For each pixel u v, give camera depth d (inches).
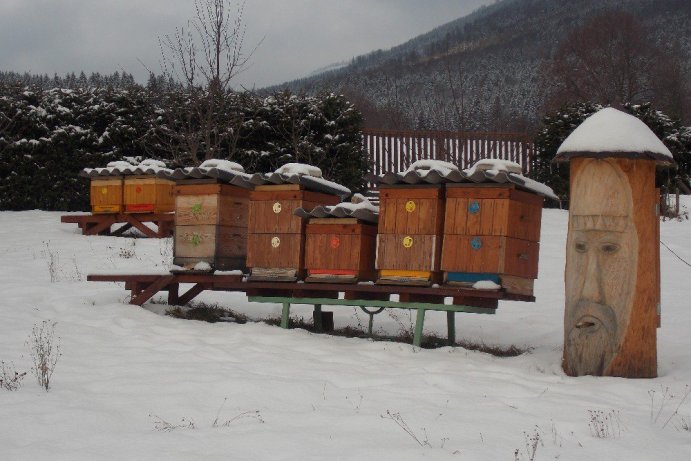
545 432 260.8
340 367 353.1
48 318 455.5
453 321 428.8
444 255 390.0
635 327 347.6
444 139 1040.8
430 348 412.8
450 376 331.3
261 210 442.3
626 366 346.6
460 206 387.5
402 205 400.8
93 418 271.7
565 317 362.9
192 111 984.3
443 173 394.9
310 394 307.1
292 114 970.7
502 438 253.0
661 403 301.7
